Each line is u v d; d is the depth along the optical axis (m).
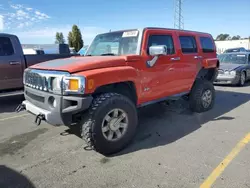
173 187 2.38
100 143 2.99
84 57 3.82
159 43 3.96
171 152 3.20
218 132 3.96
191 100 5.13
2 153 3.24
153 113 5.20
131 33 3.79
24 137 3.83
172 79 4.27
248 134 3.84
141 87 3.60
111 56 3.56
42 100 3.12
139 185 2.43
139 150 3.28
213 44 5.62
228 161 2.91
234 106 5.85
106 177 2.58
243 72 9.39
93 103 2.98
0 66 5.47
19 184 2.47
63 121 2.87
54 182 2.50
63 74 2.84
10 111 5.57
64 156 3.11
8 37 5.70
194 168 2.75
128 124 3.29
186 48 4.65
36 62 6.16
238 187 2.37
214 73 5.73
